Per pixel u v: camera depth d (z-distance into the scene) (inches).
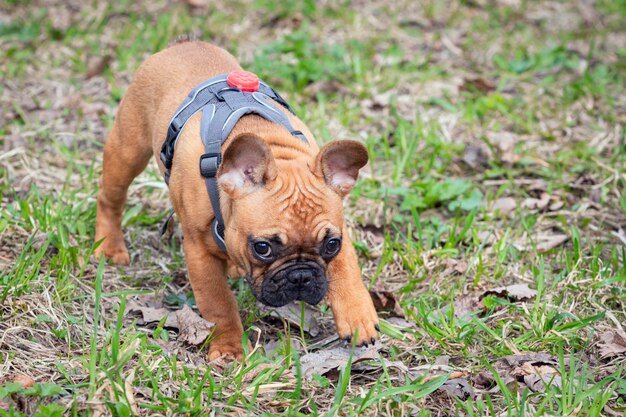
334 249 165.2
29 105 296.5
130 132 205.3
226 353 177.5
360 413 157.3
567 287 206.2
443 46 367.2
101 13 377.7
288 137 176.7
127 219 234.1
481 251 223.0
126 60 328.5
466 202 247.3
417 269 217.9
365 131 292.8
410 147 268.1
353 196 250.7
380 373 176.6
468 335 188.1
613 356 180.2
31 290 190.9
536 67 345.1
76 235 225.0
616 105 314.8
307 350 186.1
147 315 191.9
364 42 365.1
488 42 371.6
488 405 156.9
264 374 166.6
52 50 342.3
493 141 288.5
